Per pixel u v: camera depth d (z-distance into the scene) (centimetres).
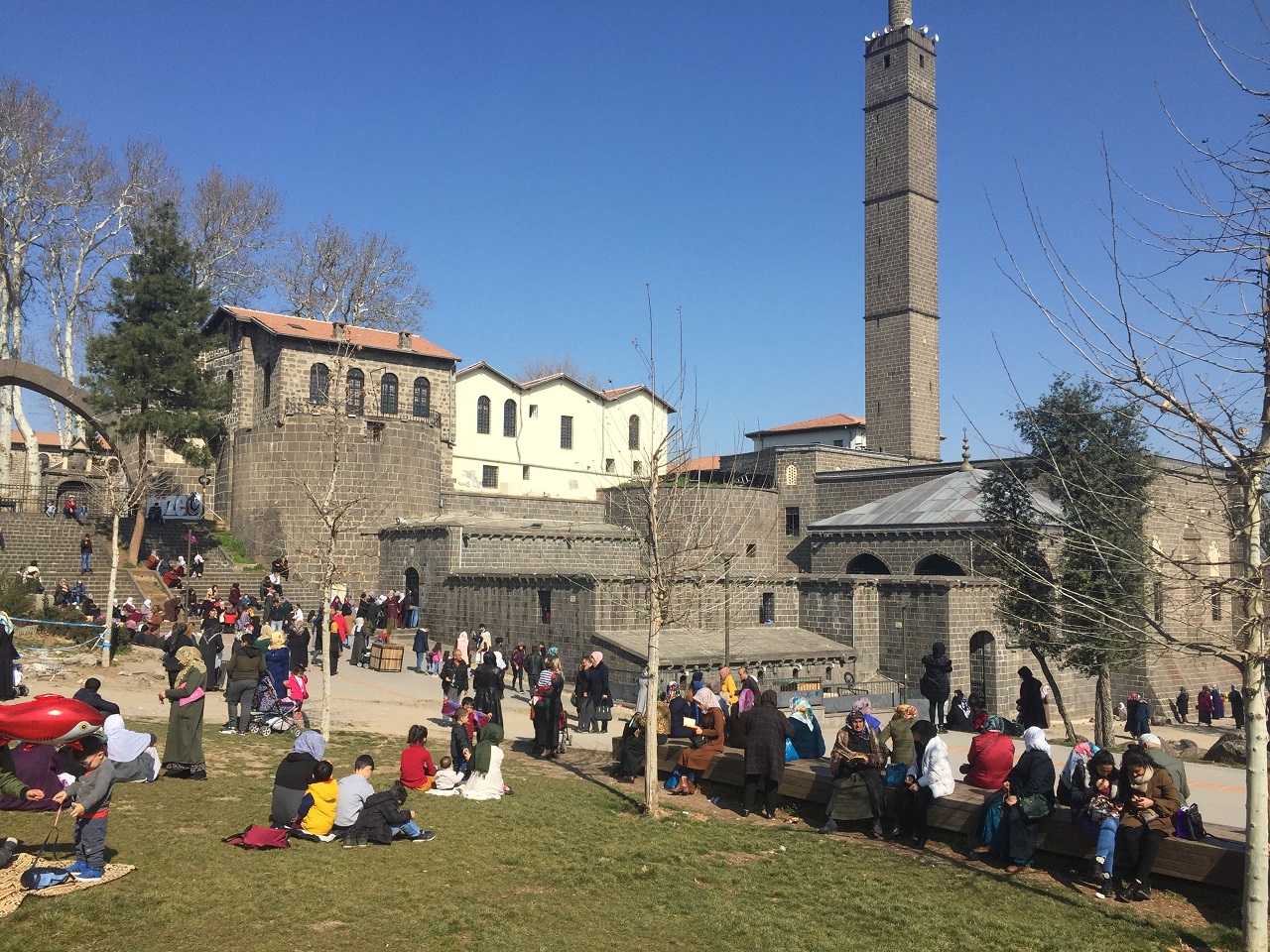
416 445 5281
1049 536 1412
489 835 1377
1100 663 2664
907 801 1469
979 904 1195
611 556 4984
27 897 984
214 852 1182
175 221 4972
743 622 4066
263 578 4734
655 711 1591
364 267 7250
